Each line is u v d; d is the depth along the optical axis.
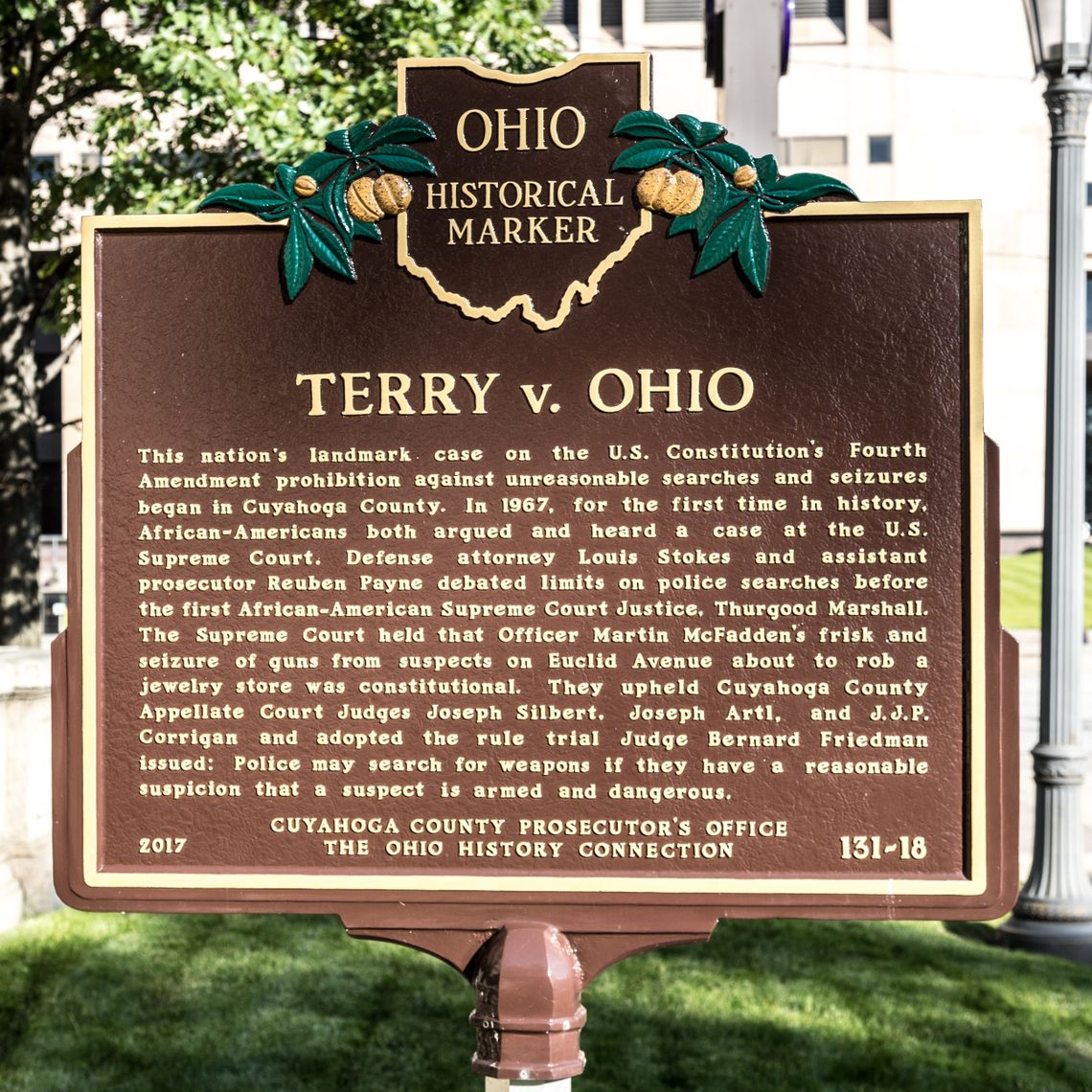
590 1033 5.58
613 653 3.43
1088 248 32.22
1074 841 7.04
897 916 3.38
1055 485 7.07
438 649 3.45
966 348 3.41
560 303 3.46
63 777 3.49
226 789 3.46
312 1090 5.07
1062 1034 5.64
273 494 3.49
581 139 3.46
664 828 3.40
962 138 30.70
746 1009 5.84
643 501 3.45
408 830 3.44
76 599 3.49
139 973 6.18
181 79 9.86
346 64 11.14
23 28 10.87
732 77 5.25
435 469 3.48
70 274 12.01
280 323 3.50
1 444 11.52
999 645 3.38
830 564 3.42
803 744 3.40
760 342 3.44
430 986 6.08
